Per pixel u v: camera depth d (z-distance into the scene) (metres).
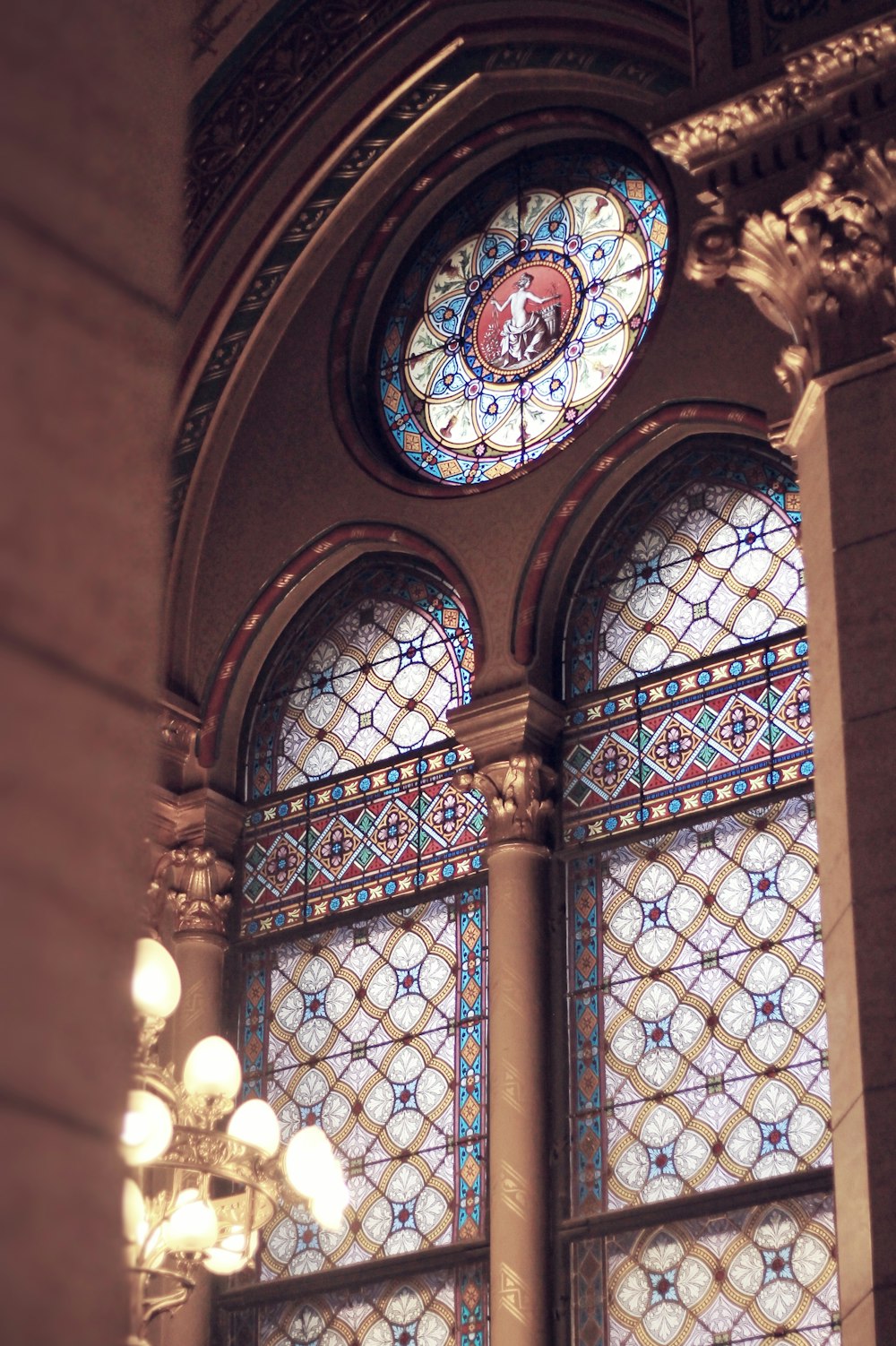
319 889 10.66
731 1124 8.78
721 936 9.16
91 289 2.13
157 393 2.22
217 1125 10.12
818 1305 8.24
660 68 10.21
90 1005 1.96
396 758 10.68
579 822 9.84
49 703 2.00
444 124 11.44
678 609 10.00
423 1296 9.33
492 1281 8.95
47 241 2.08
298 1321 9.67
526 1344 8.75
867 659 6.27
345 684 11.12
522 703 9.95
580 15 10.42
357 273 11.63
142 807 2.09
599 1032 9.31
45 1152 1.87
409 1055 9.88
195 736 11.21
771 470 9.96
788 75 7.14
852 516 6.52
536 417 10.84
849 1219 5.67
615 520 10.41
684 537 10.13
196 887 10.78
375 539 11.02
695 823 9.47
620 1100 9.12
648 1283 8.71
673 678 9.85
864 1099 5.67
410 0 10.93
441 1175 9.51
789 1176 8.51
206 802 10.98
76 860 1.99
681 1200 8.76
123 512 2.13
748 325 10.07
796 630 9.55
